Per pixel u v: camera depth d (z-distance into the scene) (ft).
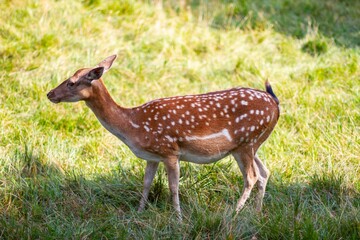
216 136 39.09
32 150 44.47
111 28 64.59
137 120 39.01
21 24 60.75
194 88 57.88
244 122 39.34
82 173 42.86
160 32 64.85
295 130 49.96
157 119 38.78
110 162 45.21
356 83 57.21
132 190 41.81
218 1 75.41
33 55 57.26
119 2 68.08
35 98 52.08
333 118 51.06
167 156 38.99
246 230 36.76
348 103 52.70
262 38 67.82
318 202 40.91
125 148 46.83
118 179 42.50
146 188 40.55
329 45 66.85
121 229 37.09
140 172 43.11
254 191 42.27
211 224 37.01
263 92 40.81
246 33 69.36
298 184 42.70
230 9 73.56
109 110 38.88
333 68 60.18
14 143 46.21
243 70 60.54
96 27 63.26
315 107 52.80
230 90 40.63
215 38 66.74
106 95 38.91
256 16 72.90
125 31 64.64
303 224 36.73
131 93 55.42
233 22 71.15
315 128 50.16
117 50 60.39
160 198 41.42
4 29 59.26
